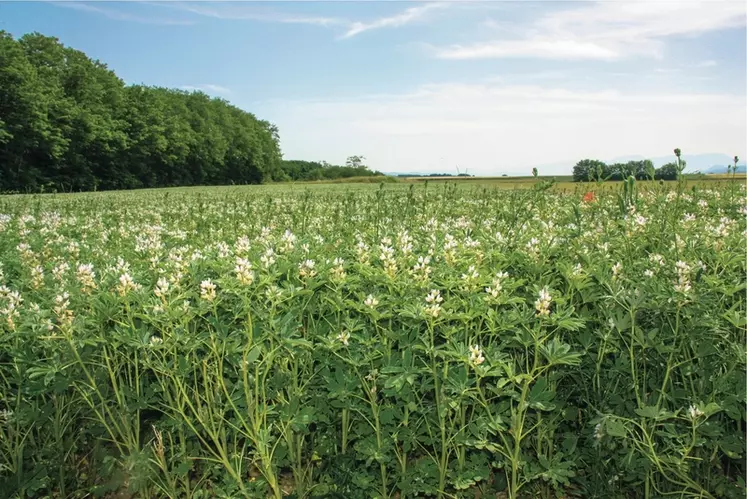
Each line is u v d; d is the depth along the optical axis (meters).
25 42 67.69
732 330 3.32
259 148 120.50
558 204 7.87
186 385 3.54
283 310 3.63
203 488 3.84
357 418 3.73
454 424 3.55
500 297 3.30
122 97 79.06
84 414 3.84
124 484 3.88
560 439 3.82
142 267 4.82
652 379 3.38
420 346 3.22
